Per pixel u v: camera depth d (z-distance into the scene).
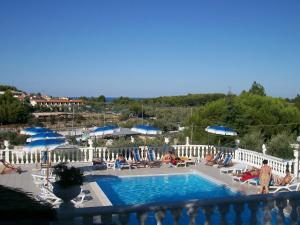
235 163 20.19
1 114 61.47
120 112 70.00
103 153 20.44
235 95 42.34
